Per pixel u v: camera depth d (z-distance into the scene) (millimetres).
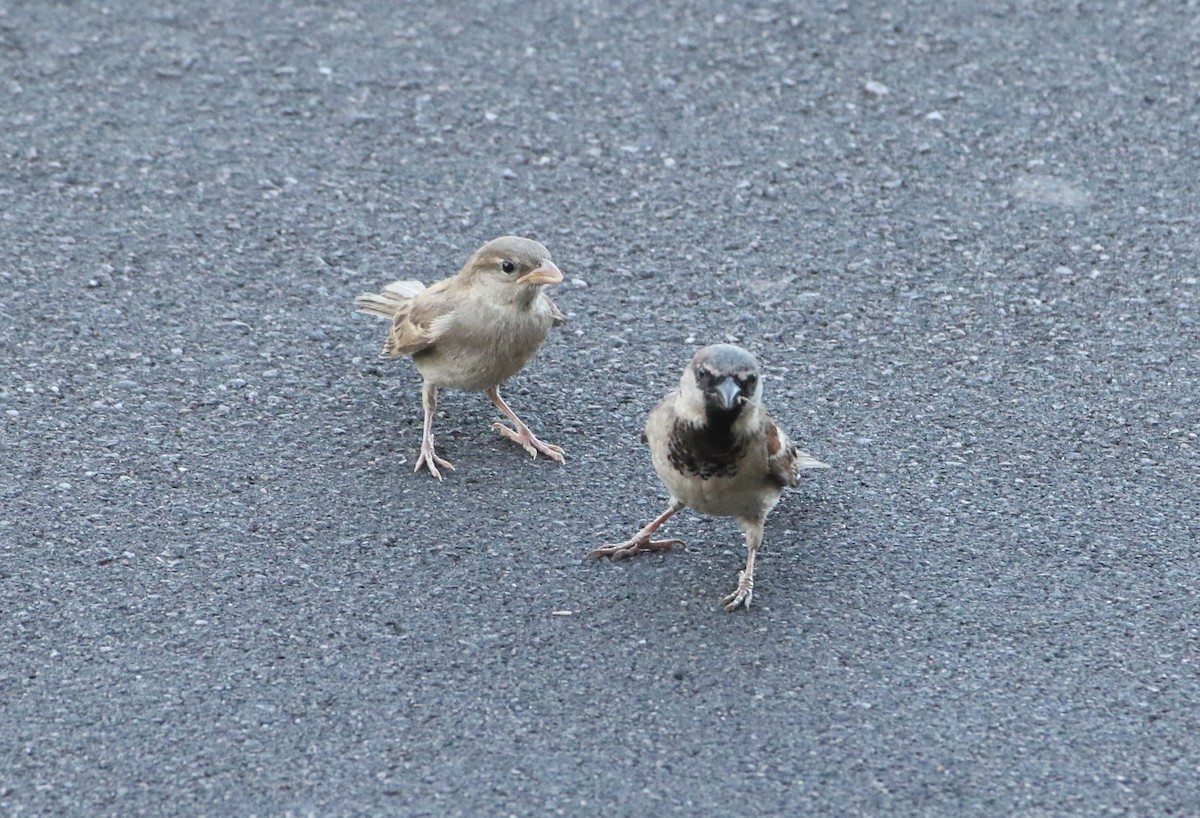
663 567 10469
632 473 11555
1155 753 8633
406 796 8273
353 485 11289
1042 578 10258
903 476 11406
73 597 9875
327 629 9672
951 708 9023
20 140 15727
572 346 13055
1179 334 13086
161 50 17438
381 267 14047
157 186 15102
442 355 11492
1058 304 13523
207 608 9836
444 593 10094
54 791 8266
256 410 12094
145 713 8867
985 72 17078
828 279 13945
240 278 13797
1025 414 12109
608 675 9312
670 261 14195
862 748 8688
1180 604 9969
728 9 18297
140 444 11555
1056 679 9273
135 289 13562
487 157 15727
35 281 13578
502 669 9344
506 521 10930
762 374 12641
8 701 8930
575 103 16625
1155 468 11422
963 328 13234
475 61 17359
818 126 16234
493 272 11242
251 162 15547
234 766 8477
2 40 17469
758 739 8750
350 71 17109
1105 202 14969
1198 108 16391
